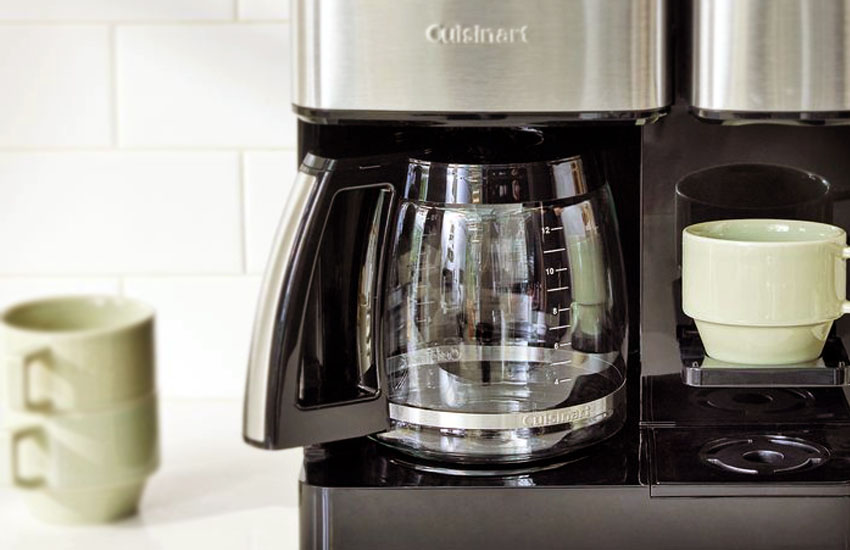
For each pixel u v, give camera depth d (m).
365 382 1.00
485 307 1.00
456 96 0.90
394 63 0.90
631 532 0.94
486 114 0.90
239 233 1.28
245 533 1.02
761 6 0.91
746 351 0.97
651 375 1.04
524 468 0.98
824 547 0.94
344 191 0.98
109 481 1.01
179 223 1.28
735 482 0.94
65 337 0.97
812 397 1.03
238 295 1.29
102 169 1.28
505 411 0.98
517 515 0.94
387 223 0.98
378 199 0.99
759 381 0.96
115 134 1.27
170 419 1.26
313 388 1.01
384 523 0.95
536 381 1.00
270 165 1.27
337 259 1.00
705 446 1.01
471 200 0.98
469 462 0.98
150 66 1.26
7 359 0.98
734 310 0.96
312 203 0.93
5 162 1.28
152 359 1.02
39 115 1.27
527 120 0.91
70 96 1.26
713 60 0.92
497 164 0.98
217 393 1.31
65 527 1.02
